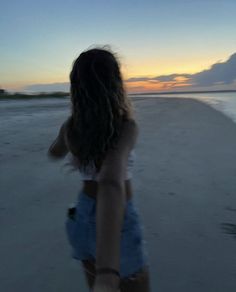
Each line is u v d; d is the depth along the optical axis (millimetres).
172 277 3432
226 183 6340
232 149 9266
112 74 1769
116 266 1259
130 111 1784
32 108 30484
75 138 1815
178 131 12586
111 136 1675
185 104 35156
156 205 5258
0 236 4250
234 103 38531
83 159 1784
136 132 1741
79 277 3426
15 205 5234
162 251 3902
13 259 3744
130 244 1842
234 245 4051
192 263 3674
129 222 1841
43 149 9133
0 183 6250
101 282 1216
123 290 1953
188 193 5789
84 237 1882
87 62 1771
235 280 3387
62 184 6211
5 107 32469
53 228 4461
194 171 7090
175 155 8492
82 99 1754
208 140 10648
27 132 12438
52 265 3629
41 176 6672
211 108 26922
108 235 1316
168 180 6465
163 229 4457
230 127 13680
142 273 1919
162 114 20859
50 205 5242
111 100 1730
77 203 1912
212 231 4410
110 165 1516
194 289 3256
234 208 5188
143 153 8641
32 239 4172
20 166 7348
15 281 3371
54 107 32188
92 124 1713
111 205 1372
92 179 1825
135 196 5605
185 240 4164
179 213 4977
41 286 3299
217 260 3730
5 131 12719
